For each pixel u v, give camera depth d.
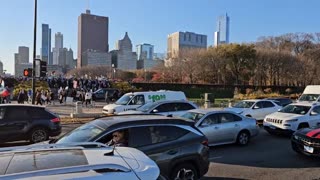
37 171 2.46
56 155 3.02
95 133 7.09
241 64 70.44
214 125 13.27
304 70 74.62
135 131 7.16
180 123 7.77
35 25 22.53
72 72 116.88
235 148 13.46
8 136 13.45
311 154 10.91
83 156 2.99
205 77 71.38
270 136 16.81
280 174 9.42
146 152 7.01
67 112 28.98
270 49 78.25
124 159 2.98
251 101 22.94
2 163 2.74
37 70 22.50
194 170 7.63
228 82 71.00
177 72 73.69
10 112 13.73
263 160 11.25
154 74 82.25
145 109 17.56
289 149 13.27
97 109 32.09
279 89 65.50
